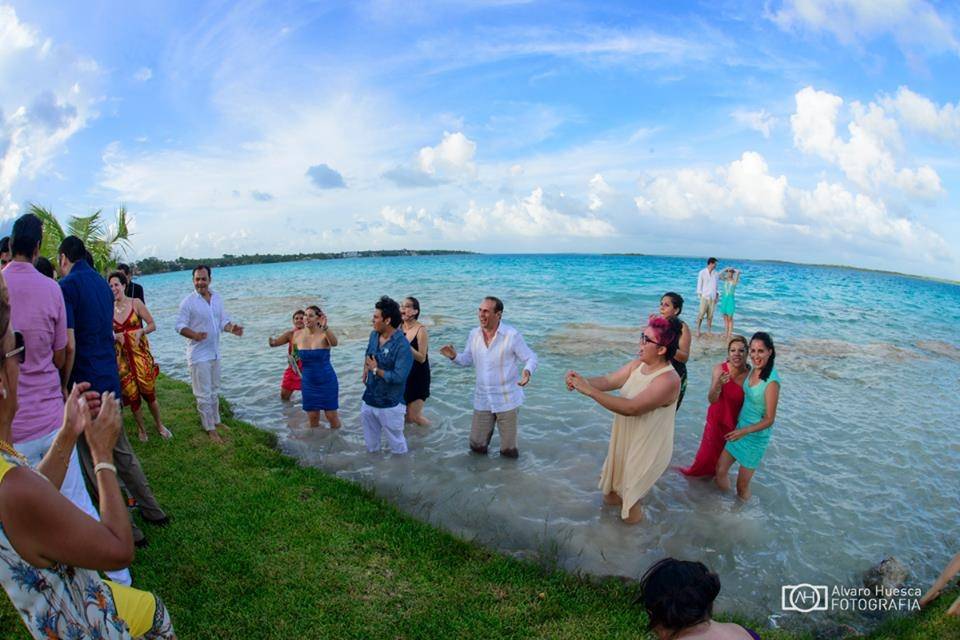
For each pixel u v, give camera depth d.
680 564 2.16
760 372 5.55
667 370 4.81
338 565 4.27
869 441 7.64
